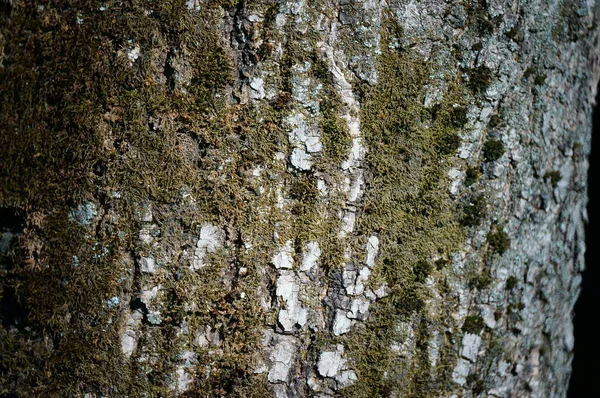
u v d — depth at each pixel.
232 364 0.75
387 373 0.77
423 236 0.77
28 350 0.74
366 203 0.76
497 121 0.79
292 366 0.76
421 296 0.78
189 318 0.74
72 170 0.74
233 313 0.74
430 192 0.77
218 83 0.74
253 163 0.74
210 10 0.74
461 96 0.78
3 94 0.74
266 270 0.75
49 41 0.74
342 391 0.77
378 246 0.76
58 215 0.74
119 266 0.74
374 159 0.76
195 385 0.75
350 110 0.75
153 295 0.74
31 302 0.74
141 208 0.74
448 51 0.78
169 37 0.74
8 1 0.74
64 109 0.73
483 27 0.78
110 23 0.74
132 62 0.74
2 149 0.74
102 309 0.74
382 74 0.76
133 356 0.74
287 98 0.75
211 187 0.74
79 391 0.74
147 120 0.74
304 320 0.75
